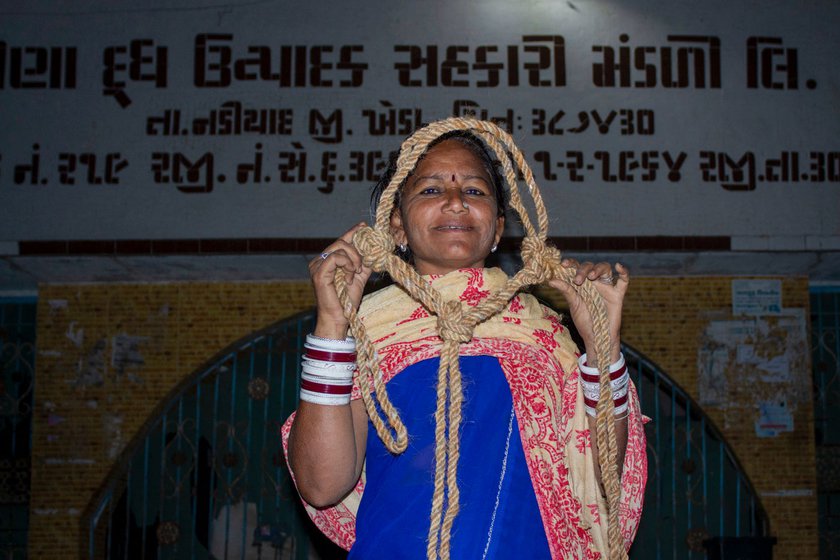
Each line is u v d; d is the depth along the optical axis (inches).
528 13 267.6
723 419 279.6
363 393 70.0
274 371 287.3
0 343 290.7
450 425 67.8
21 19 267.4
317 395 68.9
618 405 74.9
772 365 282.0
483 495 68.8
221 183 261.1
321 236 258.7
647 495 279.0
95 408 281.0
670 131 264.8
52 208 260.1
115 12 267.9
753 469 277.6
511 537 68.1
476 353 73.2
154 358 282.5
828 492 281.7
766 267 277.9
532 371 73.6
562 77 265.6
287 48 266.2
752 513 278.5
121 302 285.6
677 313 283.7
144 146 262.7
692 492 279.9
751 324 283.9
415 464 69.9
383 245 71.8
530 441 71.4
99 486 277.1
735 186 263.3
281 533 279.0
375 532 69.1
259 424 284.8
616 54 267.3
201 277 283.7
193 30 267.3
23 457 283.7
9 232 259.1
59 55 266.2
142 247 257.9
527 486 70.4
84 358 283.3
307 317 285.3
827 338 289.3
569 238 259.4
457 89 264.4
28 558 273.6
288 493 280.8
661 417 284.2
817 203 262.8
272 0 268.2
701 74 267.4
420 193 77.5
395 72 265.0
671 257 266.8
